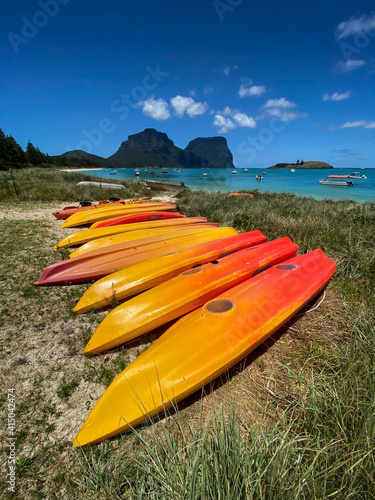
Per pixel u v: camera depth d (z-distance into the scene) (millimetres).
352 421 1488
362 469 1248
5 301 3162
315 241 4691
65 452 1615
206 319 2148
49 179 19422
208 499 1152
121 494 1397
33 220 7234
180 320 2336
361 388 1659
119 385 1767
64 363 2266
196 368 1815
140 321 2369
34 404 1906
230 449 1328
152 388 1729
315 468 1307
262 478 1239
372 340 2154
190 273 2891
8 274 3852
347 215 6090
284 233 5234
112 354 2361
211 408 1834
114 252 3930
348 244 4273
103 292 2971
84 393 1991
